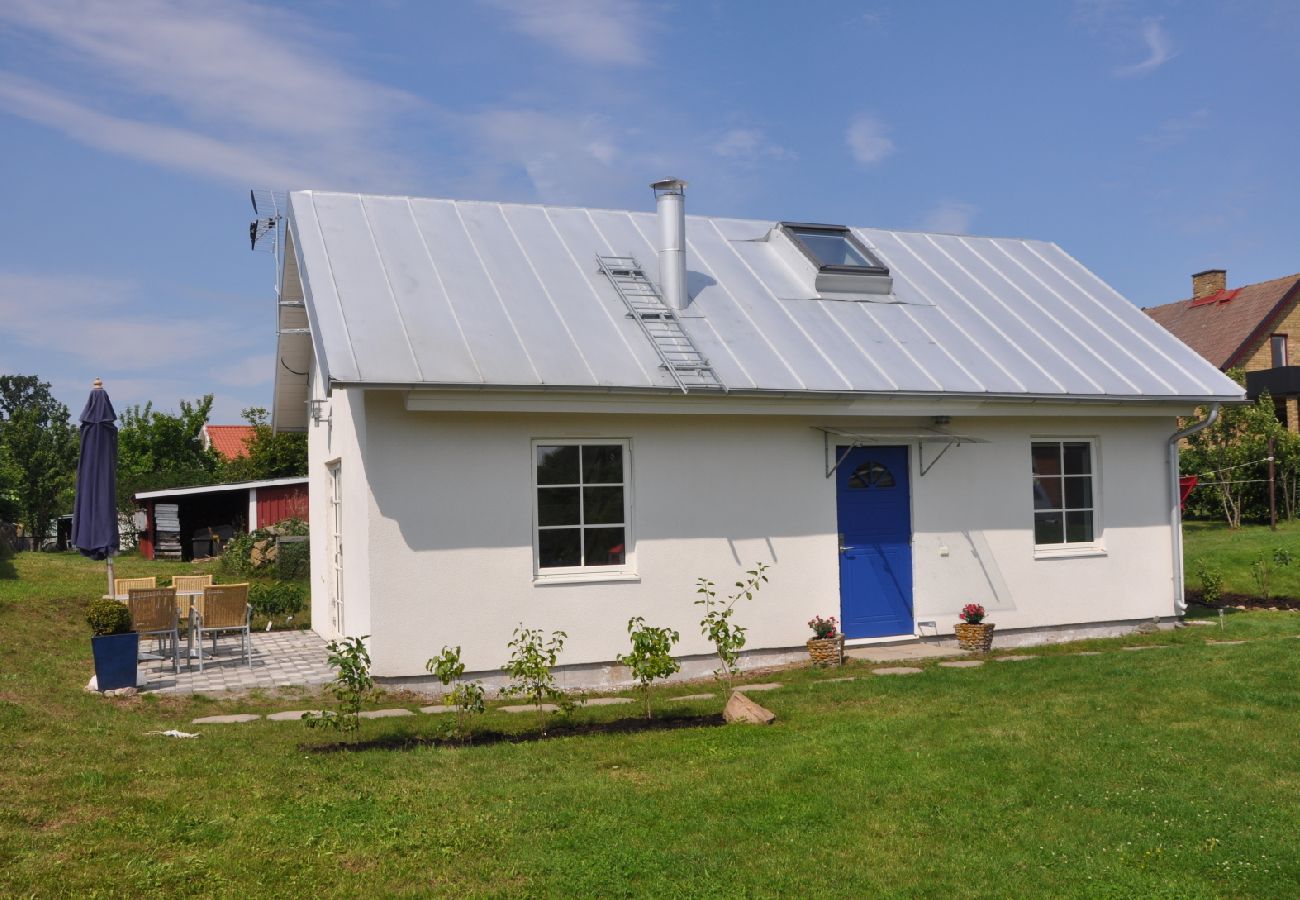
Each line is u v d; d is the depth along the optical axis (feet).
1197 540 70.38
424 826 19.20
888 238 50.34
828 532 38.24
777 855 18.04
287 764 23.08
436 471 32.91
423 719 28.91
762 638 37.06
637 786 21.74
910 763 22.98
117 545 40.75
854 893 16.66
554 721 28.50
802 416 37.86
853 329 40.91
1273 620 44.52
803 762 23.09
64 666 35.76
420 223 40.68
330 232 38.32
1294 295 104.42
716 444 36.60
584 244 42.42
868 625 39.37
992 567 40.96
